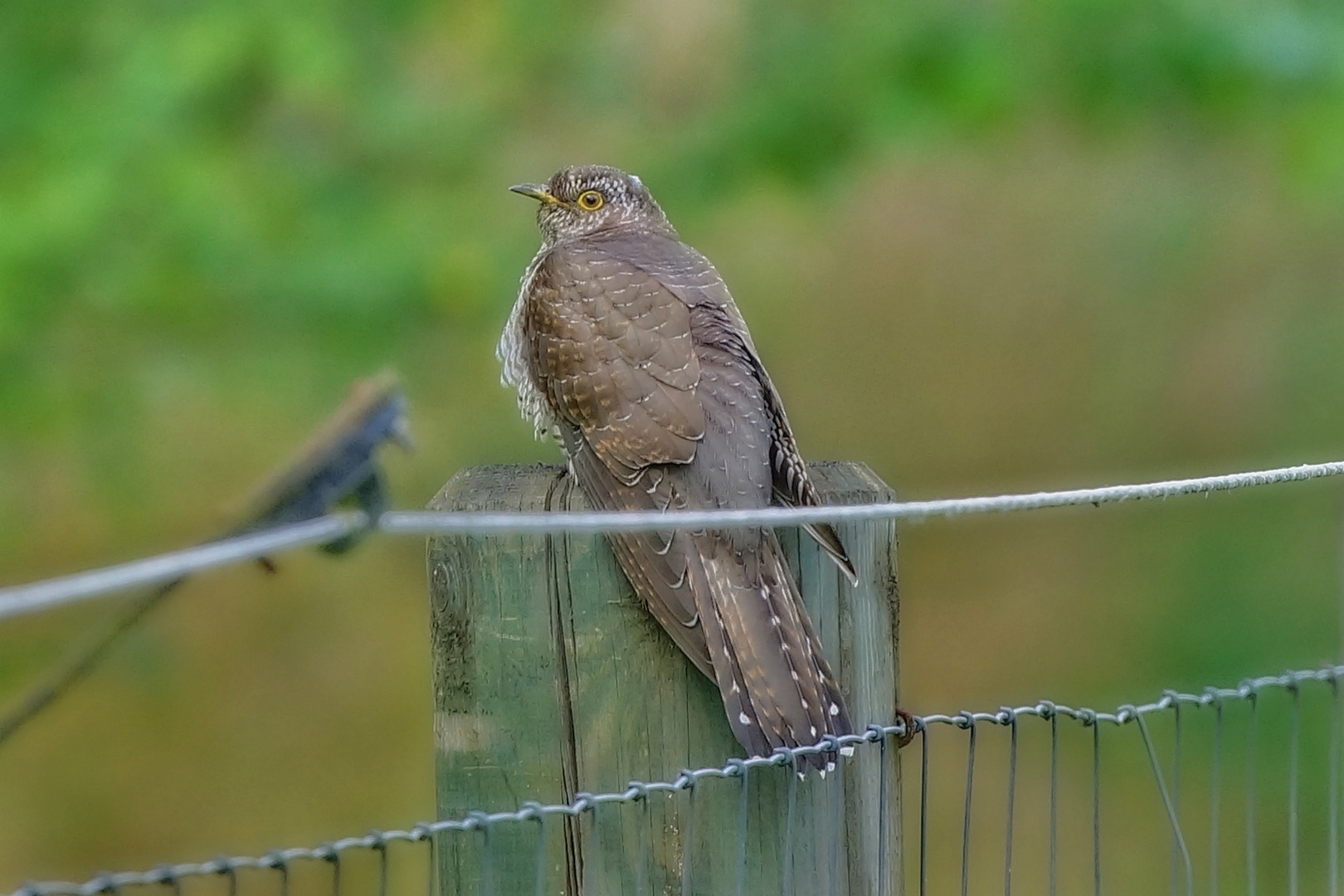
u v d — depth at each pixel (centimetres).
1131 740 1370
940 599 1569
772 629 508
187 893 1341
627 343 641
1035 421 1600
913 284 1628
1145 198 1652
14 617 341
